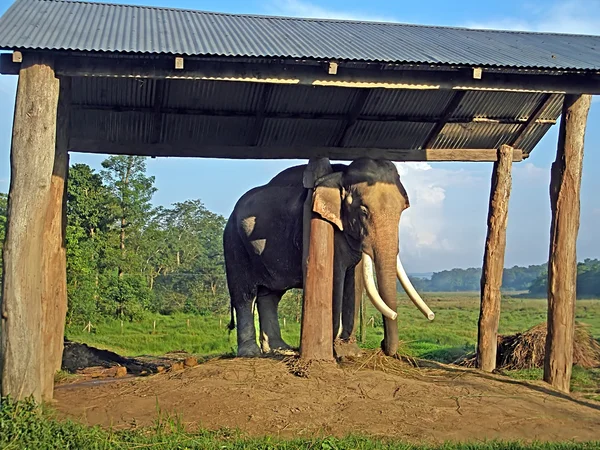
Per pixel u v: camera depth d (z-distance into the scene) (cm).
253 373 841
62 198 974
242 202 1128
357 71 779
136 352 2425
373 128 1080
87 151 1030
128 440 619
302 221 985
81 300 3059
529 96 1060
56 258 927
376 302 892
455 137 1124
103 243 3566
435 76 796
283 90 978
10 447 591
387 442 627
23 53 706
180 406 729
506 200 1120
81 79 930
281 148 1054
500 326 3284
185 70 745
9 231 693
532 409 758
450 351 1580
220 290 4606
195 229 5744
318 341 888
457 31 1050
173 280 4562
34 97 706
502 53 843
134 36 781
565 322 895
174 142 1052
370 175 925
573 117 887
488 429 684
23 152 699
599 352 1377
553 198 905
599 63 806
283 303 3812
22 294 689
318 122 1052
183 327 3416
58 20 834
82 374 1062
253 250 1074
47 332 788
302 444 609
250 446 596
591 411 780
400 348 1051
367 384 805
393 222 907
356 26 1034
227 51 735
